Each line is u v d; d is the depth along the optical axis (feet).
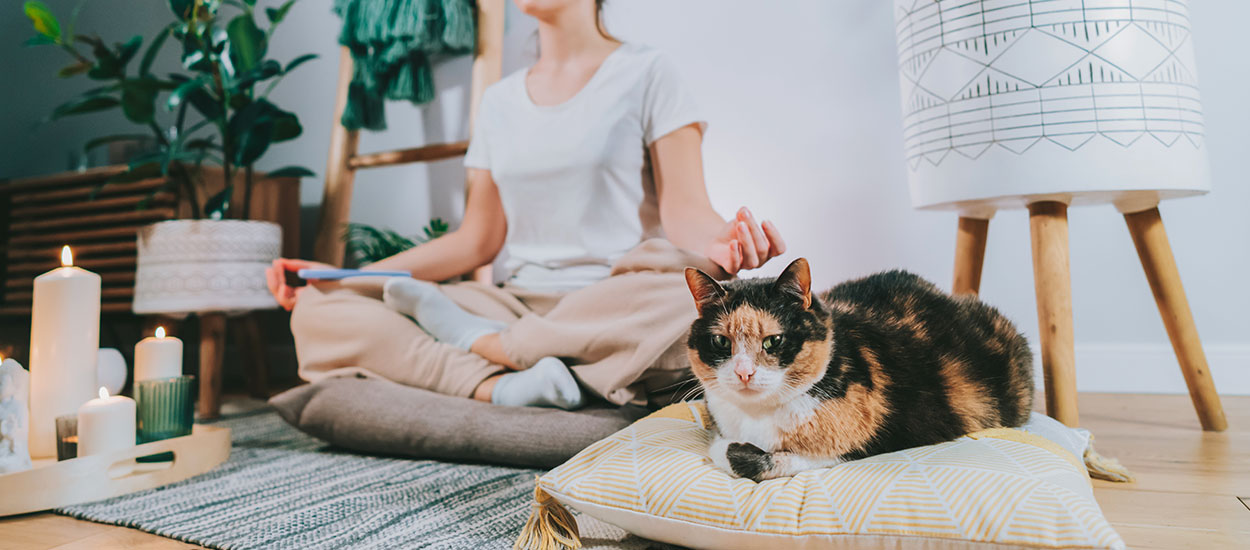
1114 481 2.89
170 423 3.49
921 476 1.98
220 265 5.32
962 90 3.49
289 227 6.93
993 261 5.23
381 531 2.50
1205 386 3.80
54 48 8.55
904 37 3.84
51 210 6.48
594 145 4.25
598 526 2.52
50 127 8.55
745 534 2.00
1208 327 4.76
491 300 4.31
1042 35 3.29
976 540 1.76
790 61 5.73
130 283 6.14
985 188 3.43
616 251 4.34
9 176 8.52
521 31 6.64
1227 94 4.65
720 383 2.27
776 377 2.18
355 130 6.59
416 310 3.95
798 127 5.72
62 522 2.77
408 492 3.03
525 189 4.50
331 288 4.23
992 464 2.02
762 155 5.83
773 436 2.28
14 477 2.79
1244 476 2.93
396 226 7.20
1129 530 2.32
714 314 2.35
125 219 6.02
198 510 2.82
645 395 3.64
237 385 7.41
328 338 4.03
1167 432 3.80
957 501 1.85
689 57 6.06
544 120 4.51
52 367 3.39
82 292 3.47
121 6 8.32
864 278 3.11
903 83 3.90
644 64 4.38
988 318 2.88
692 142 4.29
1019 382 2.76
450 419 3.54
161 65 8.16
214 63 5.60
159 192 5.81
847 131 5.57
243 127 5.58
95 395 3.51
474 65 6.19
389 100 6.82
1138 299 4.94
